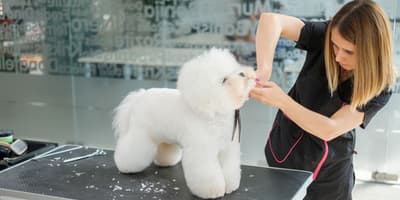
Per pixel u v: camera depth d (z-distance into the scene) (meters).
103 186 1.36
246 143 3.11
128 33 3.33
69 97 3.62
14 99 3.78
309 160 1.60
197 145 1.22
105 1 3.33
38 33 3.57
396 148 2.92
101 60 3.45
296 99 1.63
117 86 3.46
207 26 3.09
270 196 1.29
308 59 1.60
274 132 1.71
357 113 1.40
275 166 1.69
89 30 3.42
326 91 1.53
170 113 1.27
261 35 1.49
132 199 1.27
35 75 3.67
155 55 3.29
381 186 2.94
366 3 1.32
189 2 3.10
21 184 1.38
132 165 1.40
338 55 1.37
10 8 3.59
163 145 1.44
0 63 3.74
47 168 1.51
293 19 1.60
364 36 1.28
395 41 2.70
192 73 1.18
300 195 1.35
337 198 1.65
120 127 1.45
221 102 1.16
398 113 2.86
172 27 3.19
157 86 3.33
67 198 1.28
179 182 1.38
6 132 1.82
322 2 2.79
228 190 1.29
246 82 1.19
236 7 2.99
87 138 3.63
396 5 2.68
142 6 3.24
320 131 1.35
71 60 3.54
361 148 2.97
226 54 1.22
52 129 3.72
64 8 3.44
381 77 1.32
